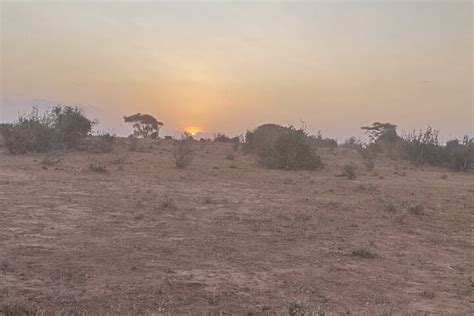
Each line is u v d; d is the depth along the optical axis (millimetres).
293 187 18109
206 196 14594
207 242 8672
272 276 6812
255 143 35812
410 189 19094
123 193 14281
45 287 5871
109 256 7418
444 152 34406
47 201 12188
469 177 27062
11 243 7938
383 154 44625
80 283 6086
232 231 9727
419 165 34188
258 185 18359
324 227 10547
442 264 7996
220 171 23594
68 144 31266
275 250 8359
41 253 7406
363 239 9539
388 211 13141
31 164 21625
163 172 21562
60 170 19891
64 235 8688
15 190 13805
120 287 6000
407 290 6508
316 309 5387
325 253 8312
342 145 57594
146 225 9898
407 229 10883
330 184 19719
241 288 6199
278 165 26797
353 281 6789
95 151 30984
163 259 7410
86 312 5148
